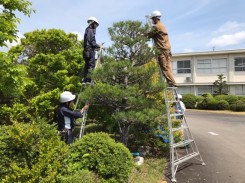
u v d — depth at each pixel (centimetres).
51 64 1069
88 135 589
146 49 761
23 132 480
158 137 866
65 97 683
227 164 799
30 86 1051
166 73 820
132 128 858
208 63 3522
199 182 662
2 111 1016
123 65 700
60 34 1153
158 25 812
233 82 3375
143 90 750
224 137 1200
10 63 740
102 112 935
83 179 492
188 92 3631
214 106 2855
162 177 681
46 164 457
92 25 810
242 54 3375
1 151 469
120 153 562
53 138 493
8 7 780
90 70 738
